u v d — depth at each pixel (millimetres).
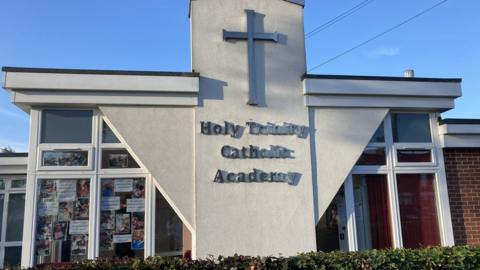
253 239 7828
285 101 8469
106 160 7930
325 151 8453
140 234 7824
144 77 7953
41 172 7633
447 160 9031
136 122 7895
